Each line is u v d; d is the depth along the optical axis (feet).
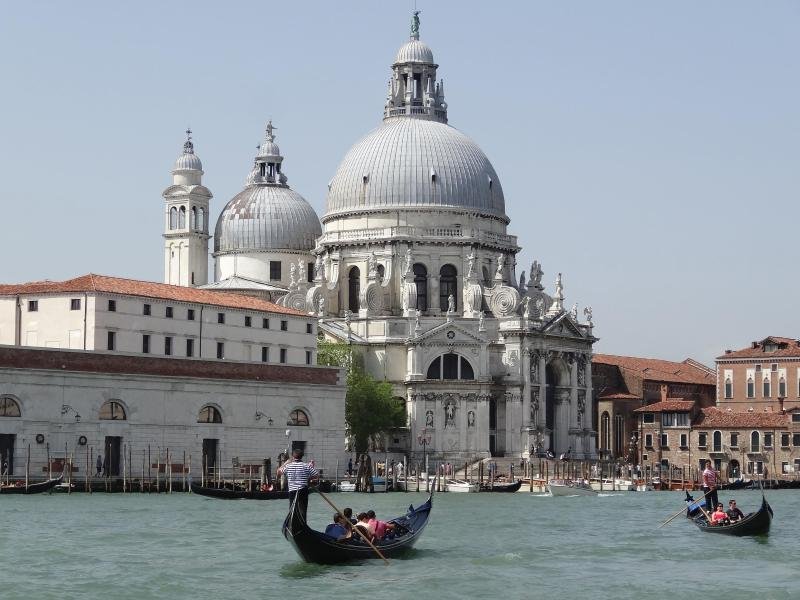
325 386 522.47
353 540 251.39
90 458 436.35
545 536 310.86
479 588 231.30
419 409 609.83
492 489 513.86
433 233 649.20
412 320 620.90
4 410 428.56
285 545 279.08
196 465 477.77
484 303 644.27
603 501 452.76
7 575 237.86
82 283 479.82
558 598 223.92
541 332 630.33
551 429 647.56
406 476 518.78
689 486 570.87
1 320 486.38
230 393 489.26
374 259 638.53
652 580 241.55
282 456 457.68
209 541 285.43
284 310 552.00
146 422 463.83
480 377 613.11
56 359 440.45
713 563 263.29
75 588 226.79
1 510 349.61
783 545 292.61
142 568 246.88
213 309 517.14
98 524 317.01
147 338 491.31
